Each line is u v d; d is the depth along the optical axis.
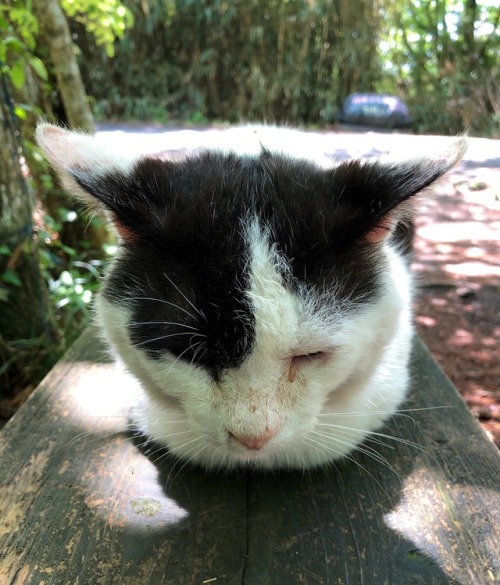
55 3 0.55
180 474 0.22
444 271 0.78
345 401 0.23
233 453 0.21
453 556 0.18
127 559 0.18
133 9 1.56
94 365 0.30
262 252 0.18
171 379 0.21
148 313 0.20
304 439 0.21
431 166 0.20
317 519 0.20
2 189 0.41
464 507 0.20
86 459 0.23
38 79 0.58
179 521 0.20
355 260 0.21
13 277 0.43
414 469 0.22
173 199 0.20
